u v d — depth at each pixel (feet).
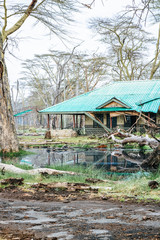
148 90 121.70
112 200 21.49
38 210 16.62
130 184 28.35
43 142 99.76
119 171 43.04
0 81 64.95
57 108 124.88
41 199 21.27
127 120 115.55
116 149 79.61
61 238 11.10
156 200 21.42
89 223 13.52
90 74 196.24
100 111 115.03
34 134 150.20
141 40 162.71
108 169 45.47
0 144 65.67
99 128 121.19
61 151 76.43
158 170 39.14
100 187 27.43
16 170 37.32
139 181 29.99
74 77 207.51
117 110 109.81
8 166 38.52
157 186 27.55
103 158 61.11
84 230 12.22
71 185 26.71
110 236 11.37
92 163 53.31
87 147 85.40
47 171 35.53
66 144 94.17
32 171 36.19
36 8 50.37
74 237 11.23
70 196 22.98
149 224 13.29
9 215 15.05
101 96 126.72
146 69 205.98
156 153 45.73
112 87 133.18
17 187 26.73
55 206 18.21
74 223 13.50
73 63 189.47
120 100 109.50
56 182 27.32
